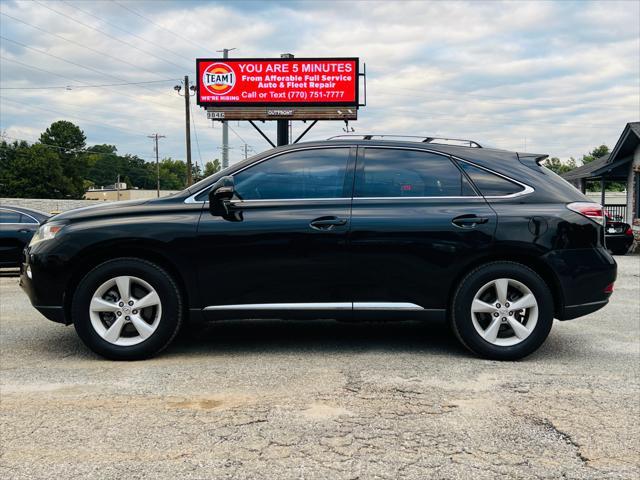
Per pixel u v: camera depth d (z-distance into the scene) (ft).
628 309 22.21
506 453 9.22
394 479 8.38
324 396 11.77
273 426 10.23
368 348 15.76
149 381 12.76
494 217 14.46
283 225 14.38
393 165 15.08
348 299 14.53
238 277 14.43
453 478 8.43
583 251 14.56
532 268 14.89
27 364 14.16
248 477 8.41
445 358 14.73
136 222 14.40
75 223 14.60
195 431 10.02
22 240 33.47
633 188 67.41
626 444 9.57
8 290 28.55
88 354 15.15
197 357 14.79
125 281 14.35
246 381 12.75
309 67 79.66
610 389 12.33
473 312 14.48
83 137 324.80
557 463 8.90
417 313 14.62
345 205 14.62
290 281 14.44
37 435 9.85
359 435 9.87
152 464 8.81
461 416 10.74
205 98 80.64
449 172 15.05
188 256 14.34
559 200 14.85
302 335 17.34
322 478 8.39
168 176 463.83
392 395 11.85
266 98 80.28
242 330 18.06
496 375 13.28
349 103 79.41
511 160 15.35
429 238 14.37
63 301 14.48
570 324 19.31
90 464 8.80
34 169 275.59
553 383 12.71
